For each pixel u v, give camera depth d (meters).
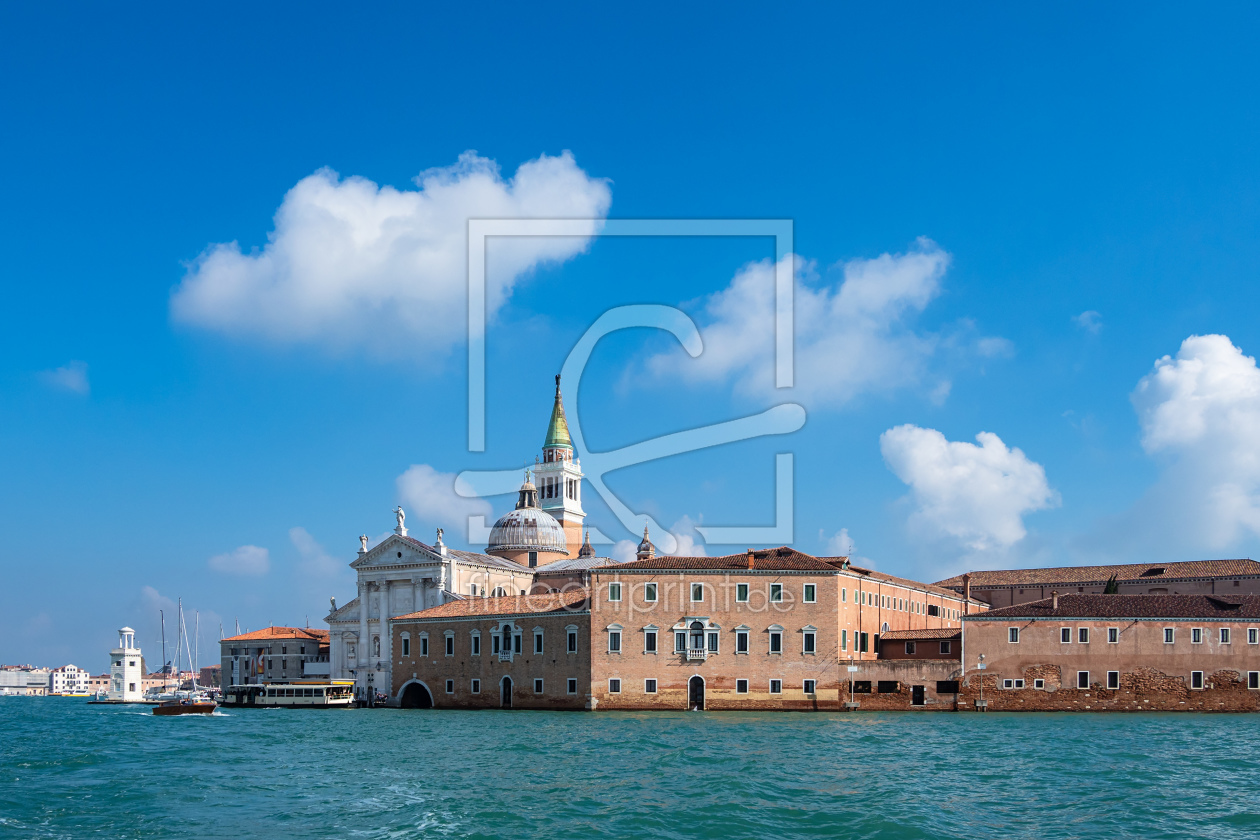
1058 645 115.50
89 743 87.06
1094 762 68.06
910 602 145.12
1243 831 47.81
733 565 121.44
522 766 67.19
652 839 45.94
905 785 58.75
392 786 59.41
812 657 118.25
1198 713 111.75
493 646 132.38
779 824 48.78
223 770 67.25
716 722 101.50
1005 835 46.88
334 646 170.00
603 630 121.44
